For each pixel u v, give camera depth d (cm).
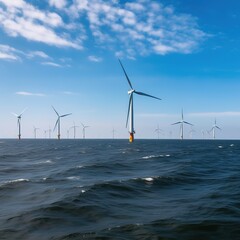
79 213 2041
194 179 3716
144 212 2097
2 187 3075
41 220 1881
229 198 2528
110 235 1594
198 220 1858
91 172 4325
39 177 3881
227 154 9406
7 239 1564
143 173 4234
